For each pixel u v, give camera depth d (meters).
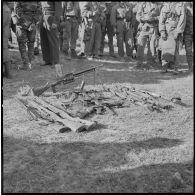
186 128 5.66
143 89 8.40
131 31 14.32
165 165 4.31
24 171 4.13
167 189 3.77
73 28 12.89
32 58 10.77
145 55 15.40
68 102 6.97
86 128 5.41
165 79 9.90
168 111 6.55
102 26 13.98
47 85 7.46
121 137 5.19
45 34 10.80
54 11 10.55
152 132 5.44
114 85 8.80
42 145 4.89
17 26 9.96
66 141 5.03
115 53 16.02
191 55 11.17
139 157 4.53
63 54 13.49
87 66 11.61
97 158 4.48
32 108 6.41
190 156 4.56
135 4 14.25
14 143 4.95
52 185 3.83
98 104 6.68
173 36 10.59
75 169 4.19
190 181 3.93
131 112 6.47
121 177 4.00
